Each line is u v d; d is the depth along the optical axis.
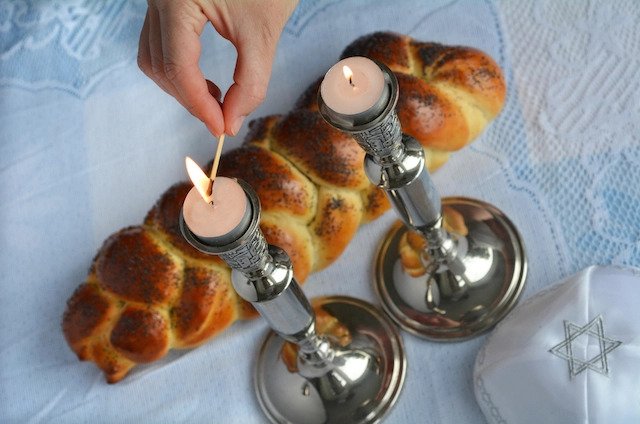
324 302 0.87
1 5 1.04
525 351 0.76
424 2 0.98
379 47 0.88
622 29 0.92
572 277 0.79
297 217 0.84
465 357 0.83
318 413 0.82
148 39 0.82
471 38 0.96
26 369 0.89
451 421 0.81
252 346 0.87
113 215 0.94
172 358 0.87
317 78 0.91
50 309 0.91
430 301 0.84
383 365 0.83
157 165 0.95
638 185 0.86
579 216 0.86
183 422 0.85
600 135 0.89
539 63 0.93
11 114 1.00
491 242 0.85
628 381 0.72
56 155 0.98
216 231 0.61
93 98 0.99
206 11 0.79
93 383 0.88
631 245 0.84
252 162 0.83
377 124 0.64
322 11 1.00
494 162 0.90
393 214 0.90
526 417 0.75
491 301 0.83
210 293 0.83
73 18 1.03
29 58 1.02
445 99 0.85
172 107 0.97
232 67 0.99
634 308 0.75
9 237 0.95
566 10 0.94
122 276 0.83
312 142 0.83
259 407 0.84
